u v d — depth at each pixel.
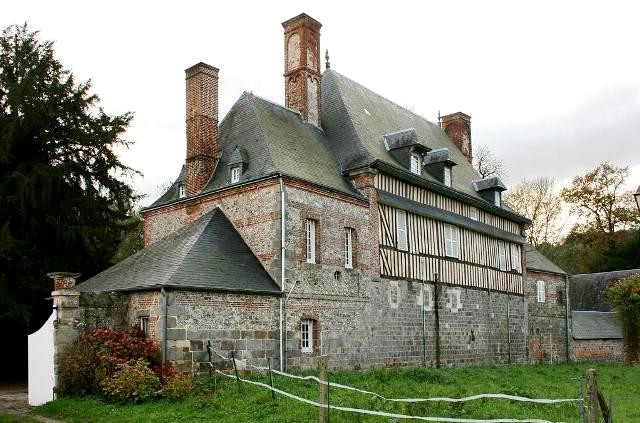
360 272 18.58
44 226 19.62
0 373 21.02
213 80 19.45
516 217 27.97
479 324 24.34
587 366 26.20
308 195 17.23
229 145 19.34
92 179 21.34
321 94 22.77
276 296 15.88
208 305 14.27
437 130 29.53
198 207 18.69
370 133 21.58
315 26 21.77
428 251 21.75
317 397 11.99
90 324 14.08
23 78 19.80
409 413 10.55
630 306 28.34
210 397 11.88
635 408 13.04
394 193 20.33
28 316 18.00
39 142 20.06
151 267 15.19
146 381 12.26
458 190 24.06
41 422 11.23
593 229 45.38
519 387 16.17
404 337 20.02
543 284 31.06
